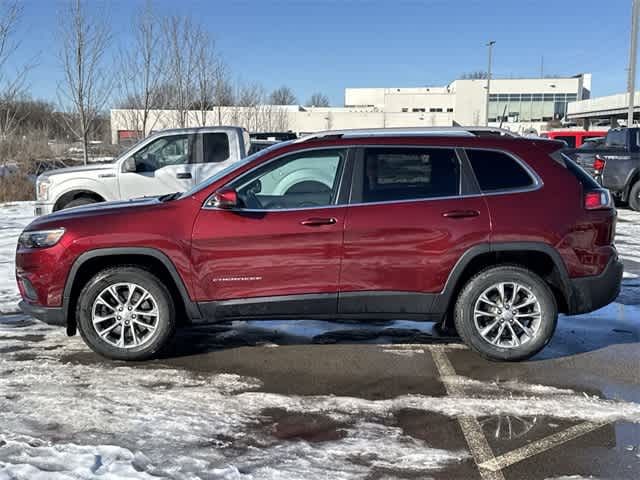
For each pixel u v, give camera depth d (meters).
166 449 3.40
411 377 4.52
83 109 17.94
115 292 4.71
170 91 22.52
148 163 9.70
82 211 4.89
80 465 3.20
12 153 19.95
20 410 3.89
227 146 9.77
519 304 4.75
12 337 5.42
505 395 4.19
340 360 4.87
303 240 4.58
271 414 3.88
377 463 3.29
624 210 14.41
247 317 4.71
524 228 4.59
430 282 4.63
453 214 4.57
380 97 95.75
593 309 4.78
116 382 4.38
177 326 5.05
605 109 49.12
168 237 4.59
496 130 5.02
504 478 3.15
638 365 4.76
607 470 3.22
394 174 4.70
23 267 4.70
